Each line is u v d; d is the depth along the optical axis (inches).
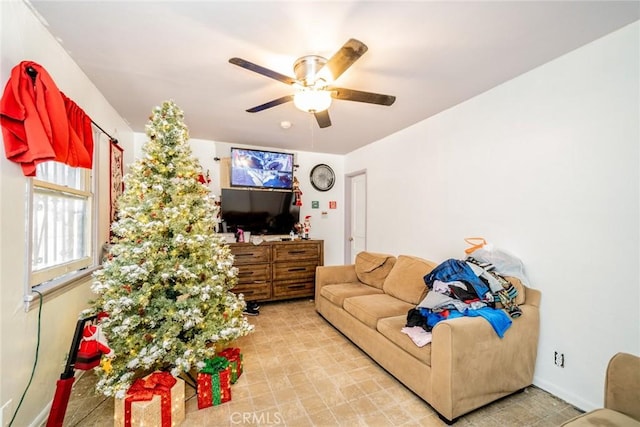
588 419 45.5
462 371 65.3
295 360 95.1
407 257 119.7
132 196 77.5
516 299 79.9
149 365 70.2
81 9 59.2
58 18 62.2
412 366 75.5
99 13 60.5
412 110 115.8
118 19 62.4
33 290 61.8
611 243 67.9
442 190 117.1
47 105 58.4
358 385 81.0
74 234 83.3
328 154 197.8
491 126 96.7
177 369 69.9
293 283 163.3
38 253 66.2
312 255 167.9
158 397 62.3
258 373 86.9
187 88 96.5
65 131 62.0
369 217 169.3
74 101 79.9
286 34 67.5
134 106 111.8
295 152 187.8
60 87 72.7
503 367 72.2
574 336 74.1
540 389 80.1
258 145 174.4
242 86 95.1
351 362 94.0
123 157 127.5
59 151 60.6
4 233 53.1
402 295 108.4
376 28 65.1
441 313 78.1
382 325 88.5
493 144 96.0
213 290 83.1
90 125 81.7
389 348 84.7
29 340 59.6
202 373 72.8
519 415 69.3
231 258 100.0
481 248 92.7
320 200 195.0
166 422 62.4
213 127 138.7
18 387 56.4
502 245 93.0
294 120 128.2
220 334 80.9
